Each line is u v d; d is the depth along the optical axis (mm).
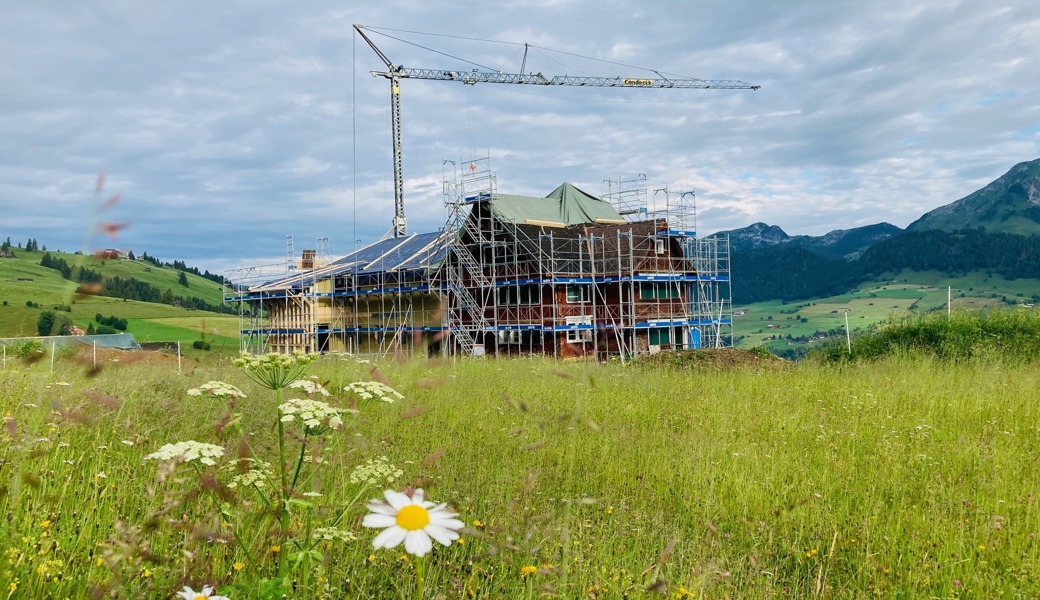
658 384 14836
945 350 21344
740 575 4848
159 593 3264
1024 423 10367
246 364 3404
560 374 6527
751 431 10125
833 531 5941
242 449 3492
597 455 8414
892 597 4762
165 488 3934
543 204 45969
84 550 3668
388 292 45188
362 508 4738
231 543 3770
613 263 38750
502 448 8484
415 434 8938
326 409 3432
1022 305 23203
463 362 19719
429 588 3859
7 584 3135
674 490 7293
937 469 7703
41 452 3986
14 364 7316
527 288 39750
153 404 7352
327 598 3502
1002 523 5910
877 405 11727
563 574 4031
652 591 4098
